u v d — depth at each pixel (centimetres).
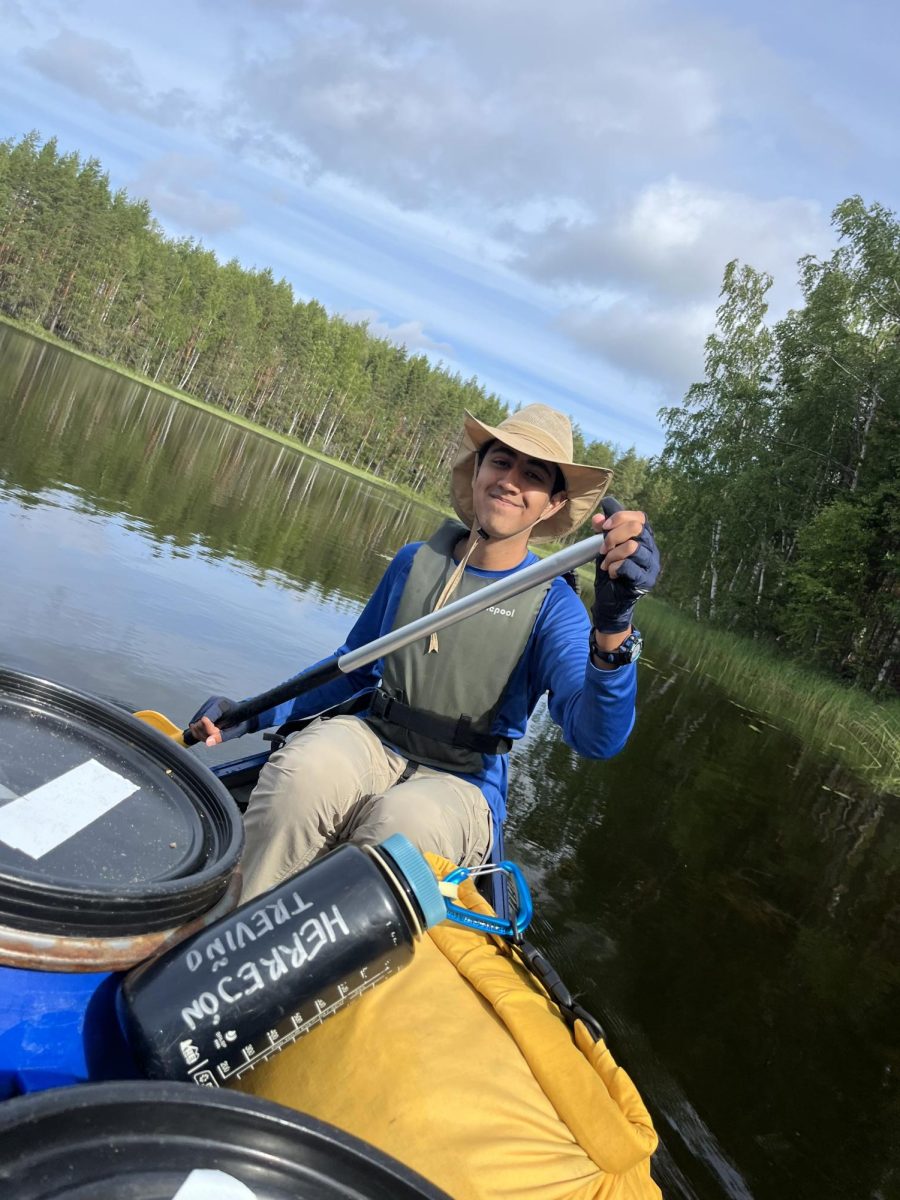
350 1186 72
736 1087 237
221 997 91
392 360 8269
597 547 151
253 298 7244
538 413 209
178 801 117
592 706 164
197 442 2275
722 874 404
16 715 117
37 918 82
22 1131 62
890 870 511
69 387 2345
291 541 1054
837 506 1738
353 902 98
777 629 1959
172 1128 69
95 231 6019
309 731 188
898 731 1134
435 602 209
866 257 1922
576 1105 121
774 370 2205
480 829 191
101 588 510
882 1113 246
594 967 278
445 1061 118
